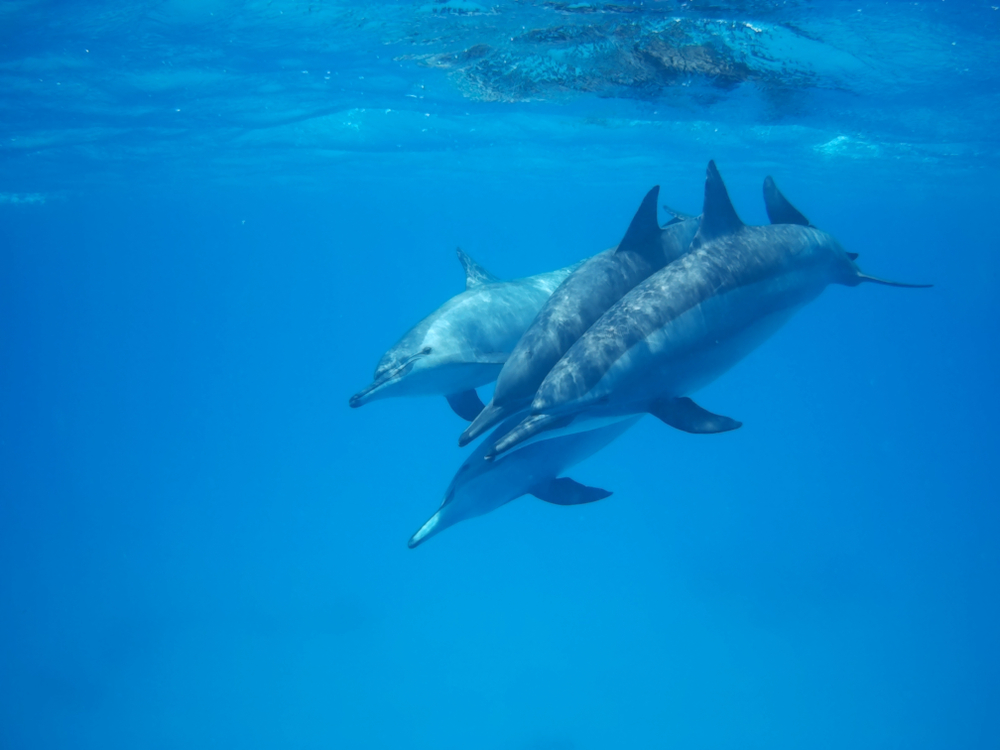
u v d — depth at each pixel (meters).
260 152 24.14
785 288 5.62
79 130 19.19
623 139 20.97
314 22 11.01
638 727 18.27
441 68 13.38
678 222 6.22
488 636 23.05
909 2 9.39
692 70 12.55
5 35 11.64
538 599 25.75
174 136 20.61
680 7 9.61
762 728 18.31
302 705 19.91
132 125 18.80
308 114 18.00
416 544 6.17
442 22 10.74
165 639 23.97
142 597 27.55
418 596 26.11
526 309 7.66
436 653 22.12
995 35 10.88
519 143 22.33
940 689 20.14
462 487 6.23
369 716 19.16
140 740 18.83
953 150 22.64
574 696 19.62
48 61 13.12
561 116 17.30
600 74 13.02
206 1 10.21
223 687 21.11
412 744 17.86
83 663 23.17
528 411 5.51
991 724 18.42
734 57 11.84
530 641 22.64
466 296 7.43
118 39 11.95
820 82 13.40
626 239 5.70
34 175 27.16
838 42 11.09
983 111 16.50
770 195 6.58
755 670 21.06
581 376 4.64
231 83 14.80
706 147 22.22
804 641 22.70
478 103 16.12
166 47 12.38
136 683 21.53
